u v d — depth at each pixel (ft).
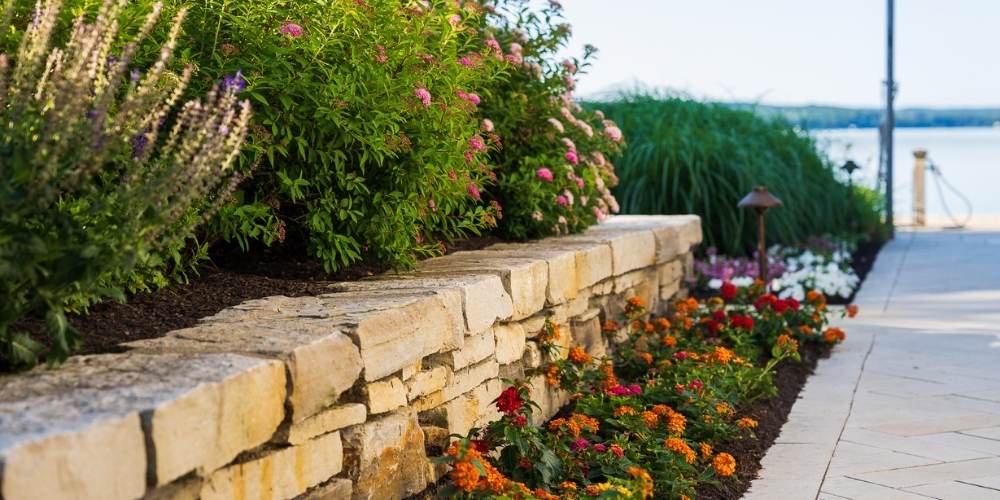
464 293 13.41
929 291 31.58
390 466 11.43
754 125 41.04
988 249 41.57
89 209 9.73
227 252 15.70
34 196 9.04
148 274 12.56
